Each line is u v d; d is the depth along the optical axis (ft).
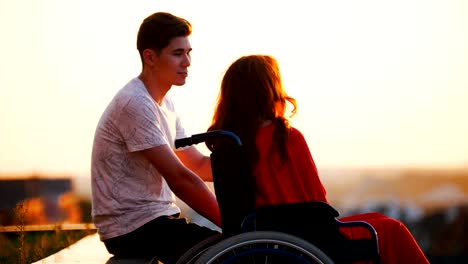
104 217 33.86
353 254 29.58
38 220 60.44
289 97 31.32
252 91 30.81
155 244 33.47
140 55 34.58
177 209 34.71
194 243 33.32
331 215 29.48
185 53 34.35
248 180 30.48
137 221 33.50
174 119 36.04
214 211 33.14
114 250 34.06
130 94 33.50
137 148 33.17
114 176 33.71
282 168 30.55
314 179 30.50
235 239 28.48
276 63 31.42
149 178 33.81
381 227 31.45
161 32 34.01
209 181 38.32
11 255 51.55
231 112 30.99
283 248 29.07
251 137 30.55
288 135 30.60
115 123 33.50
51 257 37.52
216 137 29.78
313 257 28.37
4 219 59.16
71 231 59.52
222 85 31.45
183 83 34.40
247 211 30.45
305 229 29.50
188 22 34.55
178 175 33.04
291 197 30.50
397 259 31.32
